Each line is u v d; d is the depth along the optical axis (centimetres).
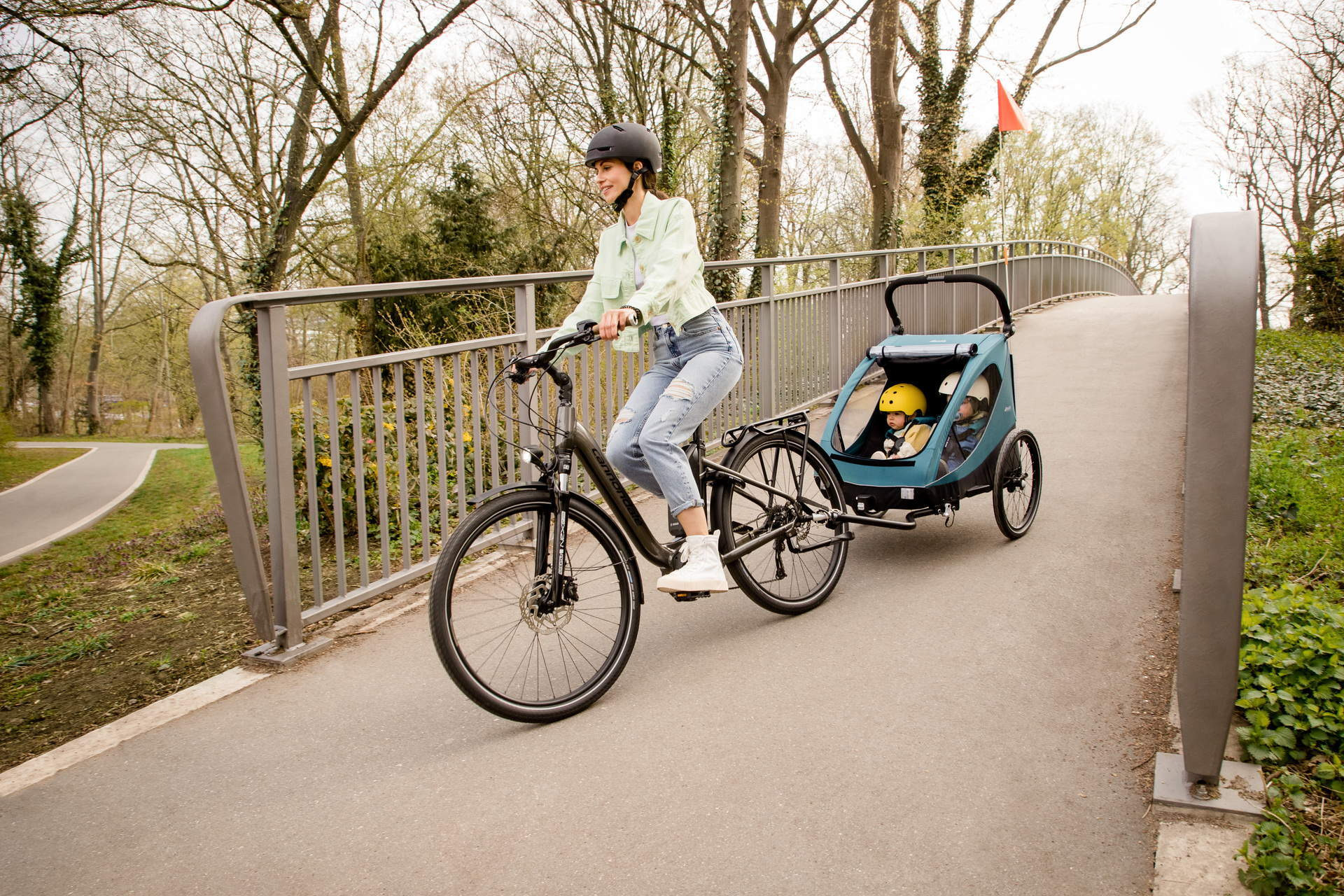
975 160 1981
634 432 325
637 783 254
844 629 349
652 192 321
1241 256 213
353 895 214
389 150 2039
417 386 400
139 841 237
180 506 1622
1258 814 225
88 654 406
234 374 1460
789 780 251
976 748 263
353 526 545
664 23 1753
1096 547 421
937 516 491
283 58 1669
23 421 3844
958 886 209
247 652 346
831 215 2833
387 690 316
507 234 1962
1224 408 215
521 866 222
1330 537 423
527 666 328
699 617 371
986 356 421
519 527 439
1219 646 222
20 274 3064
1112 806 235
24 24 1333
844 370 793
